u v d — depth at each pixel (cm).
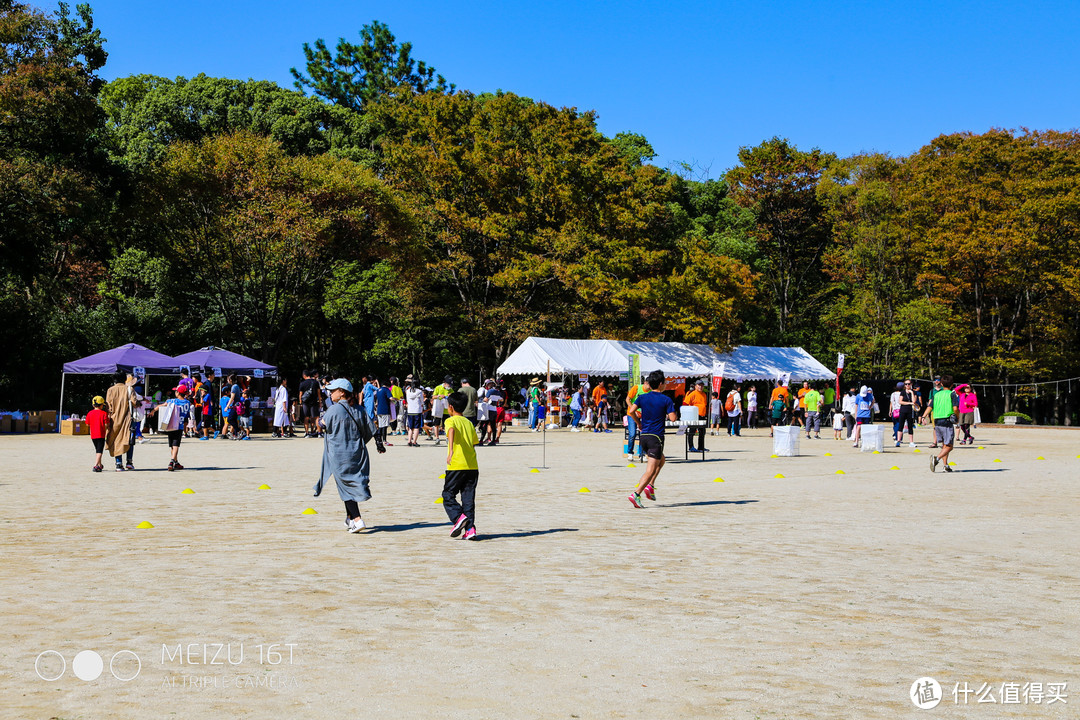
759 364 4722
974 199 5356
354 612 629
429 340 5319
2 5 3538
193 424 3106
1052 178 5344
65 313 4412
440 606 649
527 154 5278
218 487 1501
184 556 854
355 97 7000
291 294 4419
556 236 5084
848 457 2397
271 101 5428
